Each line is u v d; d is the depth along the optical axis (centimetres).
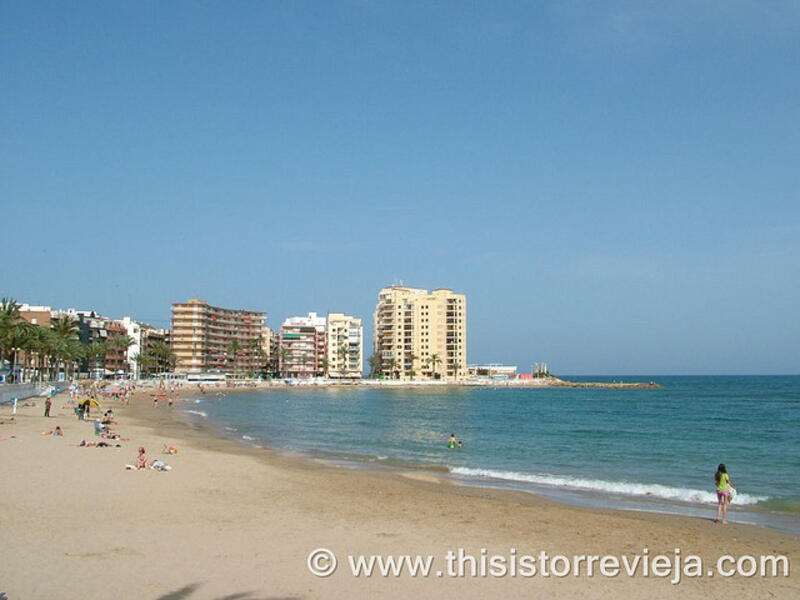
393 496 2930
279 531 2144
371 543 2034
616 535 2253
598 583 1714
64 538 1956
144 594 1500
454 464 4484
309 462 4328
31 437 4772
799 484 3738
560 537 2202
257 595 1526
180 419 8538
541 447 5744
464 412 11869
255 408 12444
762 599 1620
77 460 3628
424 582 1672
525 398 18825
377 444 5881
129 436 5391
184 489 2867
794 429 8050
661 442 6272
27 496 2559
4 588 1506
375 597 1549
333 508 2584
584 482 3609
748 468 4450
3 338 10356
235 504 2586
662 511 2831
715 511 2853
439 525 2330
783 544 2188
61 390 12862
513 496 3123
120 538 1980
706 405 14762
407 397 18912
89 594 1486
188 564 1739
